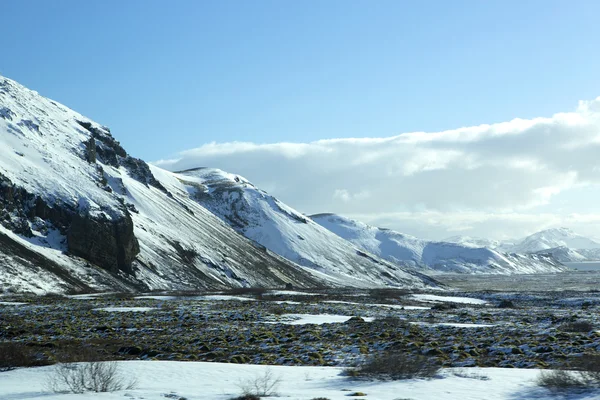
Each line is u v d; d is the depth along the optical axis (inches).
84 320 1916.8
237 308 2527.1
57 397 764.0
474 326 1761.8
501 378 845.2
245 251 7436.0
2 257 3661.4
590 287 7741.1
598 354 1059.3
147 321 1881.2
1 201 4247.0
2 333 1540.4
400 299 3882.9
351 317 2028.8
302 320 1996.8
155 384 855.1
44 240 4352.9
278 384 840.3
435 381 834.2
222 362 1097.4
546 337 1343.5
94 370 887.1
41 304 2657.5
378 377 874.1
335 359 1111.6
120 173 7352.4
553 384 777.6
